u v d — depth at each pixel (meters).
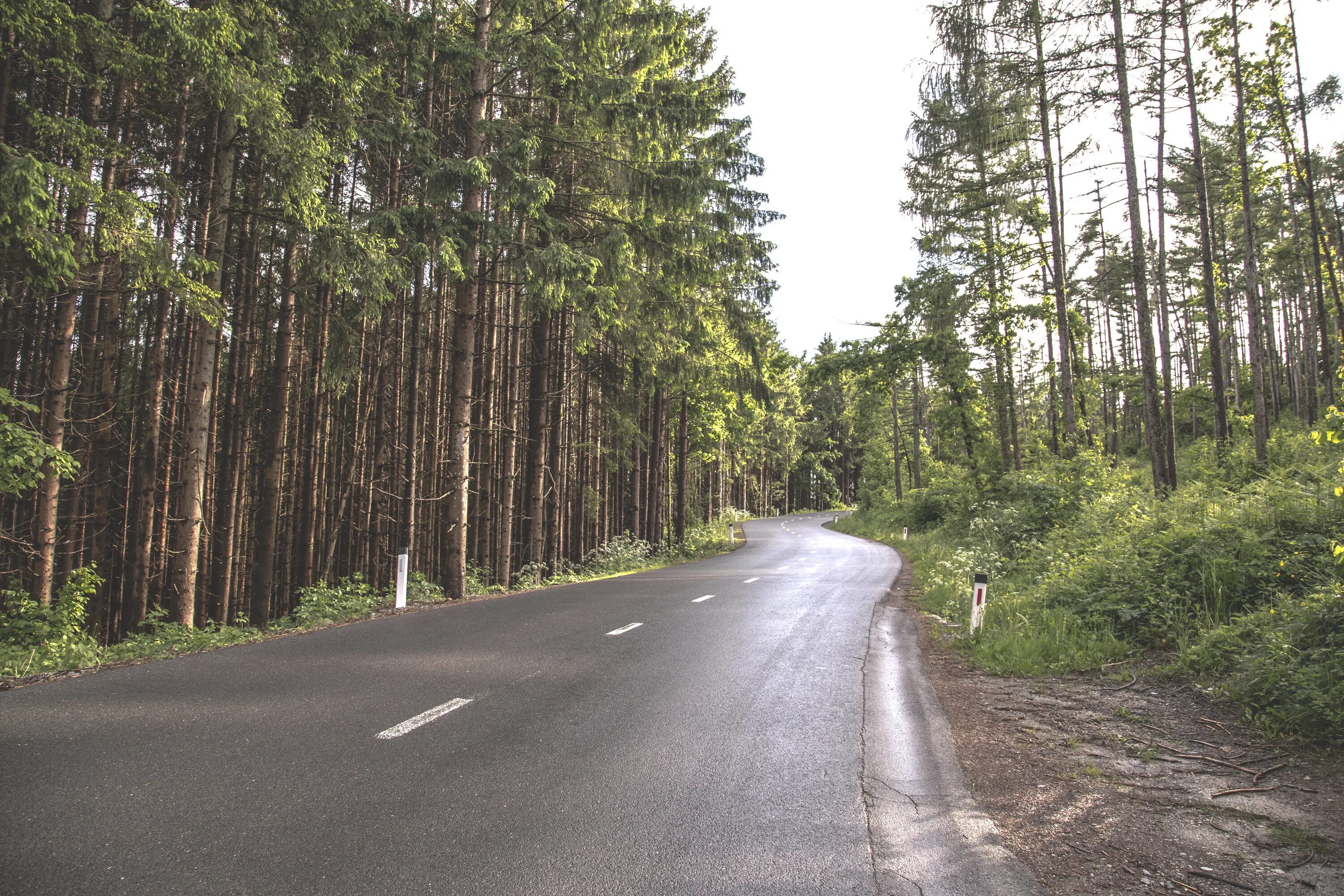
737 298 21.41
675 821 3.71
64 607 9.10
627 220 15.26
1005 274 24.69
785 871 3.22
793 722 5.51
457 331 14.30
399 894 2.90
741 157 20.34
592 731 5.13
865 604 12.47
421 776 4.18
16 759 4.26
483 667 7.00
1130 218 14.94
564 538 26.88
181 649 8.46
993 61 15.18
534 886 3.00
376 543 18.72
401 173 15.53
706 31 21.22
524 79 15.68
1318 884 3.29
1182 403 36.81
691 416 34.41
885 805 4.05
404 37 12.04
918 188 23.81
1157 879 3.32
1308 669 5.51
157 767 4.19
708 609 11.49
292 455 19.95
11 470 7.81
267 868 3.07
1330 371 28.47
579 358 21.30
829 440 90.75
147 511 13.48
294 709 5.41
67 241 7.23
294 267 14.55
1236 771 4.70
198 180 13.15
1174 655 7.26
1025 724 5.79
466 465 14.12
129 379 16.70
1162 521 10.55
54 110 10.61
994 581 13.12
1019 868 3.38
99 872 2.98
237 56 9.12
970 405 31.42
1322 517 8.55
